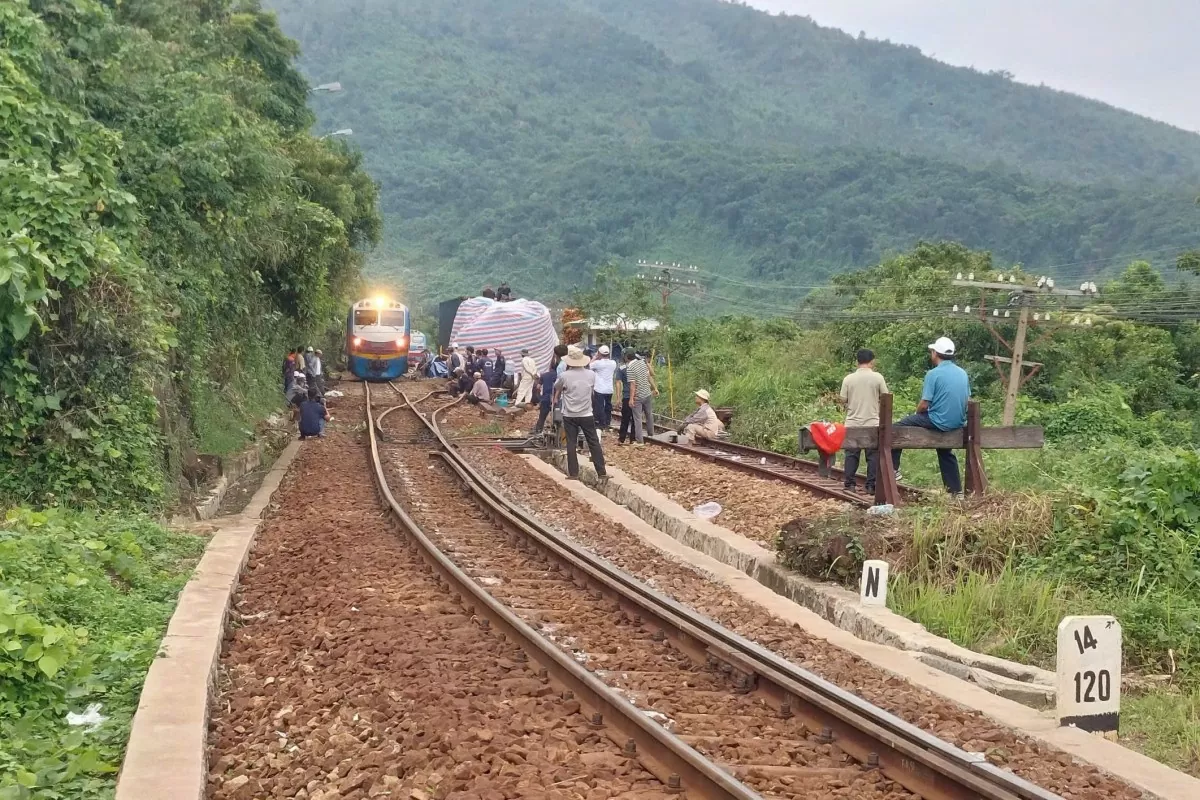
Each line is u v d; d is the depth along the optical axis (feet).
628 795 16.53
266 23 114.83
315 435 78.89
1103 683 21.07
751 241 370.32
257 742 19.53
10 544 26.30
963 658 25.09
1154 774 18.13
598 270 135.13
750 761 18.37
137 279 39.81
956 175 365.81
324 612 28.40
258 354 89.81
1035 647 26.86
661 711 20.74
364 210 144.05
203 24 86.69
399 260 426.10
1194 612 27.53
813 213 357.00
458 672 22.93
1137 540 30.89
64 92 46.19
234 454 58.23
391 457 65.92
